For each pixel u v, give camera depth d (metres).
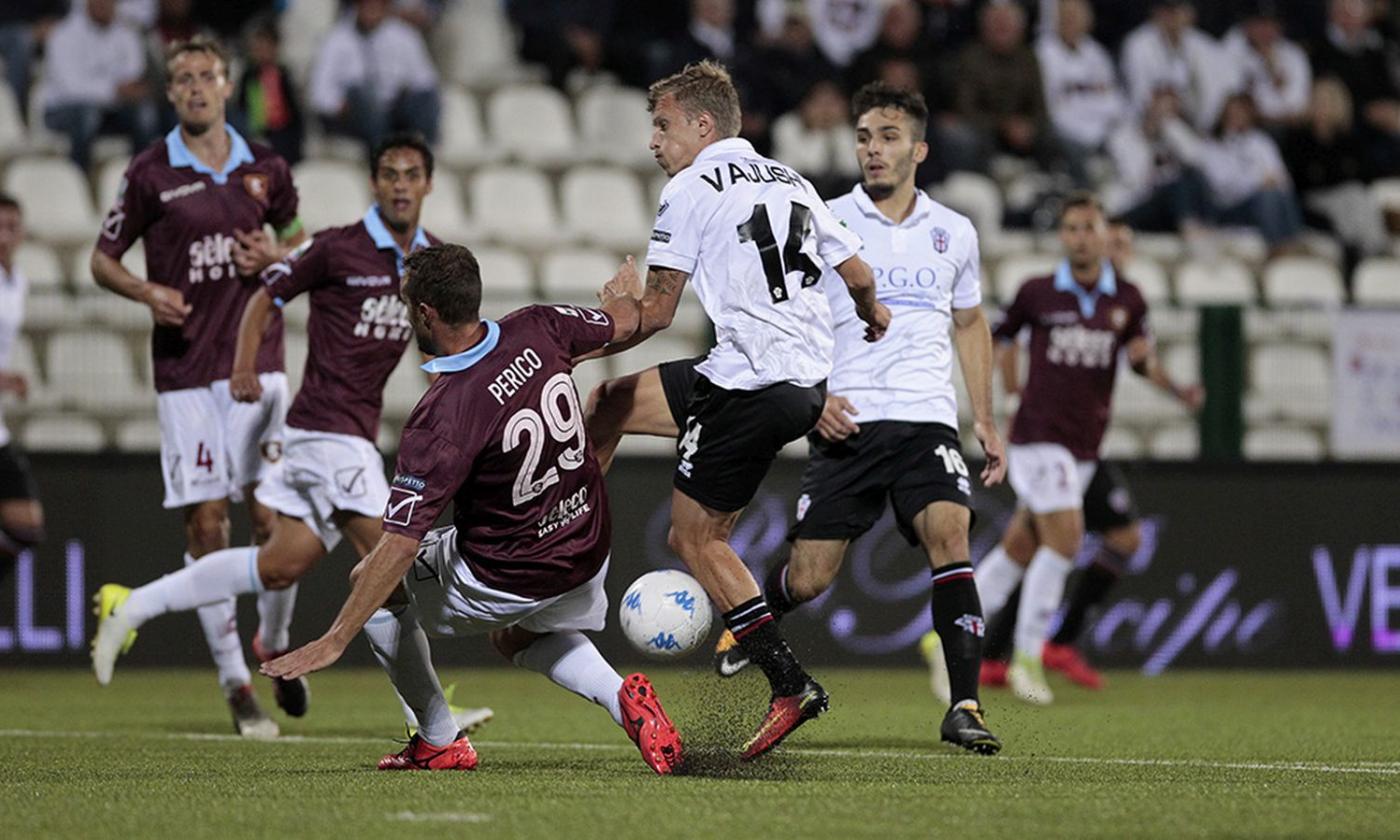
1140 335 33.53
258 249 25.80
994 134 53.47
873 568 40.44
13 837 15.13
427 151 25.16
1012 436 33.31
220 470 26.64
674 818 16.11
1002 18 53.50
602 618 20.02
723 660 24.28
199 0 51.31
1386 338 42.97
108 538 38.31
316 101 49.38
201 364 26.47
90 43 48.44
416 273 18.33
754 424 19.97
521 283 45.62
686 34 55.09
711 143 20.42
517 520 18.77
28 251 44.25
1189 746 24.89
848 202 23.73
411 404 41.12
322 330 25.17
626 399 21.20
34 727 26.89
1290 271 51.97
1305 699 34.12
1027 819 16.39
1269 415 42.62
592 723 27.77
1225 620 41.97
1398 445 42.88
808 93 51.97
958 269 23.77
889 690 35.38
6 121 49.34
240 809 16.72
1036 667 33.09
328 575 38.78
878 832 15.46
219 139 26.61
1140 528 41.56
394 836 15.05
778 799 17.53
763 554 39.53
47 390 39.16
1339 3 60.09
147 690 34.00
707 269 20.16
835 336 23.56
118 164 47.78
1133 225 52.84
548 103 53.78
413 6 52.81
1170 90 55.47
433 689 20.08
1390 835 15.68
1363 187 55.44
